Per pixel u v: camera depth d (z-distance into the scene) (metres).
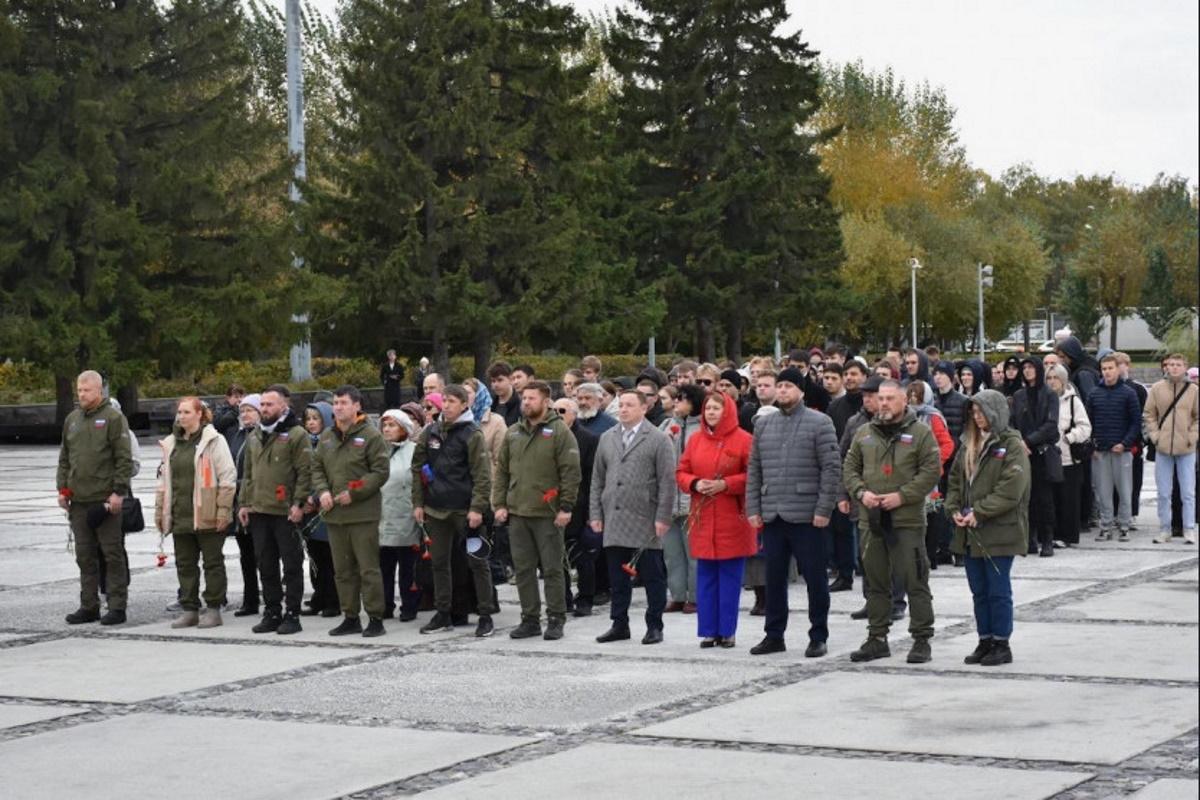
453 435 13.45
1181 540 18.77
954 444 16.58
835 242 64.69
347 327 53.97
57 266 44.12
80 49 45.66
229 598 15.91
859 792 7.86
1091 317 106.50
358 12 75.38
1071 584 15.15
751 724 9.49
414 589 14.20
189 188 46.09
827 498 11.76
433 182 51.22
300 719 10.03
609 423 14.60
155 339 45.81
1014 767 8.27
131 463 14.34
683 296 61.34
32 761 9.09
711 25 61.56
